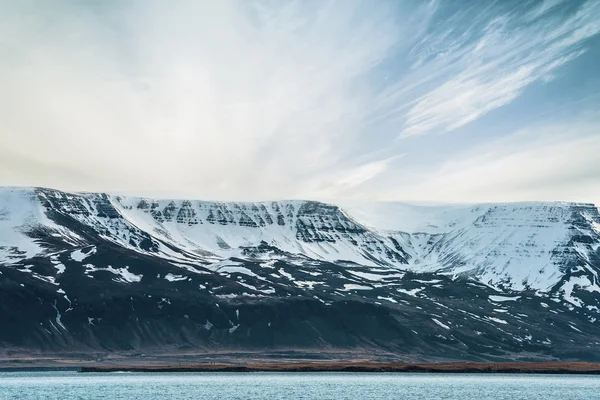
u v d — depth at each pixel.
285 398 198.38
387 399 196.50
